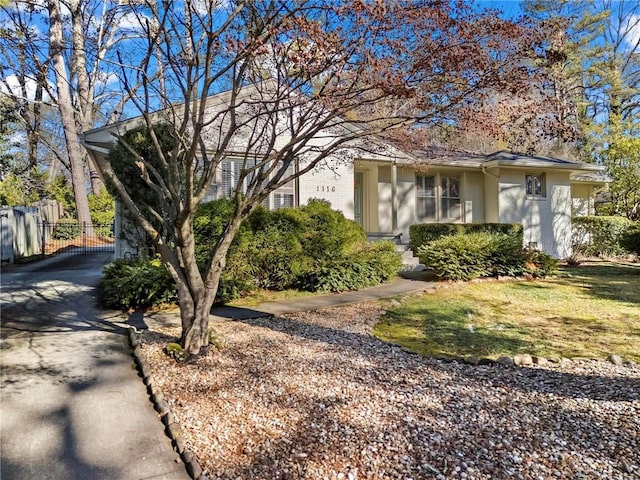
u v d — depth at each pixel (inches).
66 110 610.5
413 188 551.2
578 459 101.5
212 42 141.9
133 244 360.2
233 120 162.2
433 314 264.7
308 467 100.6
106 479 101.2
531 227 569.3
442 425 118.7
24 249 550.0
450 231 482.0
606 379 153.4
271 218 334.0
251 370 161.5
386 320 249.3
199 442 113.5
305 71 147.2
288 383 149.2
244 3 144.2
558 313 268.5
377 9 130.6
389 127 176.9
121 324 230.7
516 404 132.2
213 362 169.8
